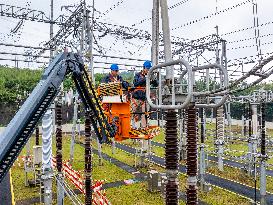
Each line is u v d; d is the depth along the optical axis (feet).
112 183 72.23
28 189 67.67
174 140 21.91
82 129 175.11
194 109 23.16
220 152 83.05
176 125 22.00
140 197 62.49
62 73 26.55
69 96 87.45
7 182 72.74
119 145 125.80
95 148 117.91
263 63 16.90
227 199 61.16
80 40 89.15
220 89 20.15
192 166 23.00
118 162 94.17
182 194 63.52
